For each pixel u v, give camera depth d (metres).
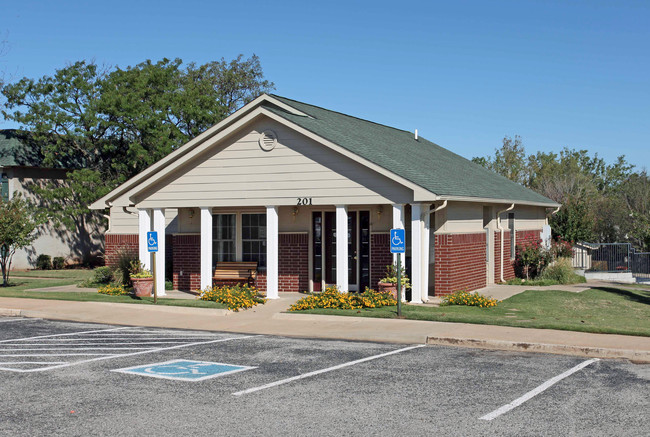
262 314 16.08
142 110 34.06
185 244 21.25
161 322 15.38
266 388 8.82
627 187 47.62
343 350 11.62
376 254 18.61
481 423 7.16
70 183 35.00
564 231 31.34
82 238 37.41
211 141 18.48
